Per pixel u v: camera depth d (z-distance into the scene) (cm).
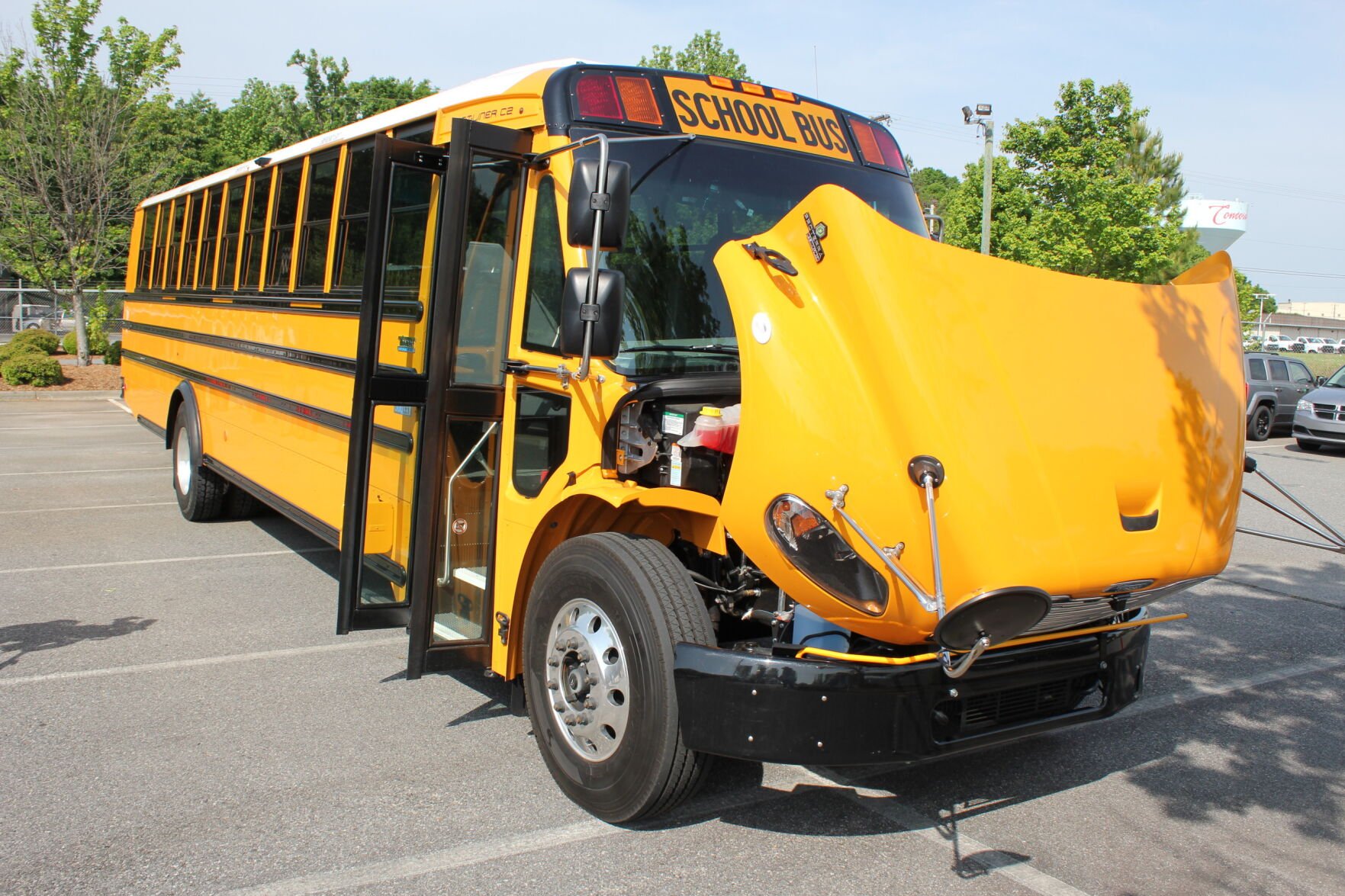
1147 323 386
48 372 2375
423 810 424
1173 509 376
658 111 462
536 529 441
